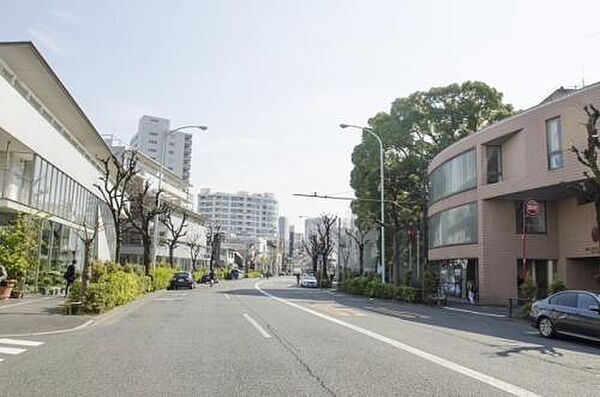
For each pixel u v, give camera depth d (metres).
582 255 31.77
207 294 38.69
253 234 167.00
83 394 7.70
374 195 54.75
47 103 36.50
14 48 27.59
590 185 22.34
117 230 32.94
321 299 36.19
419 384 8.54
